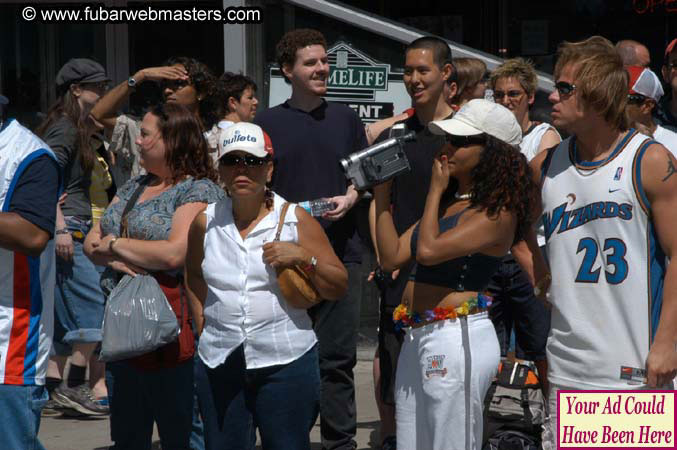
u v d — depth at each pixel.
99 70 12.96
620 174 7.09
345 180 10.91
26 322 8.20
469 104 7.92
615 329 7.16
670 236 6.96
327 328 10.55
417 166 9.74
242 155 7.82
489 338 7.86
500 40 17.33
